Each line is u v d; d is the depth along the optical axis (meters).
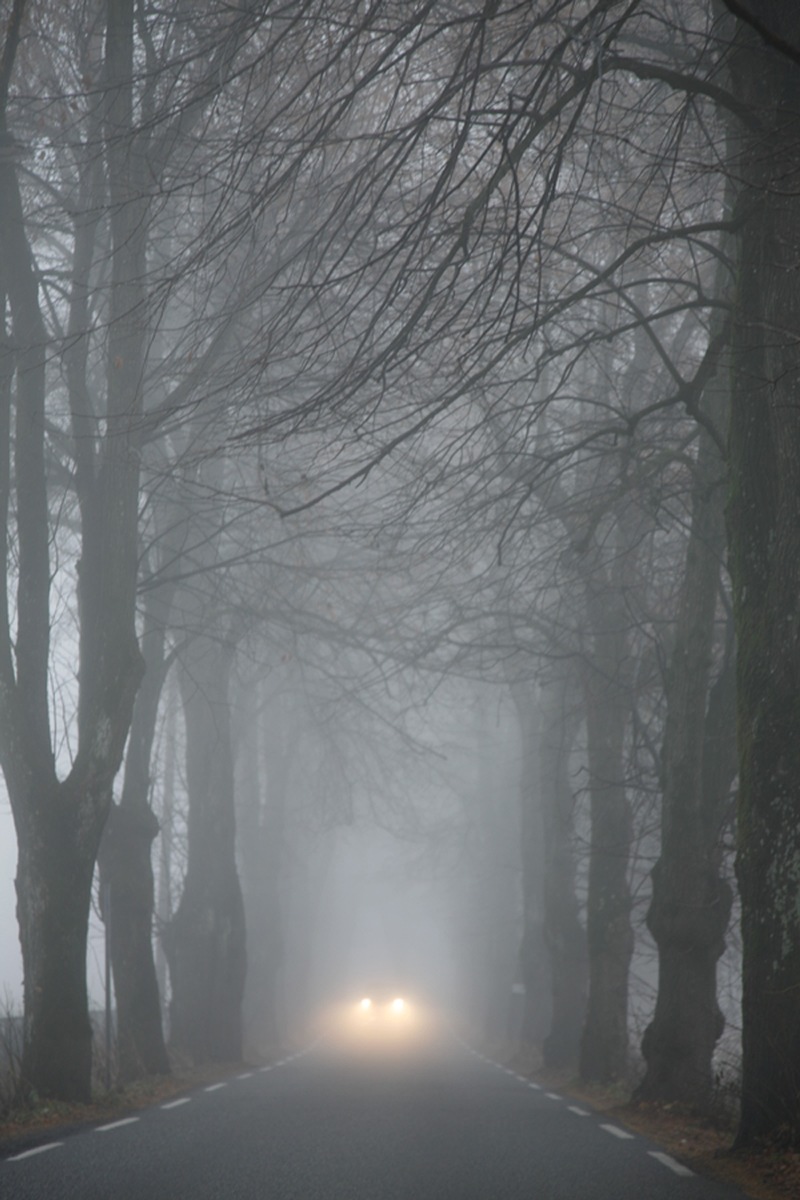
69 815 63.16
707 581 72.38
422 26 43.03
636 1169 39.38
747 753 46.84
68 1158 39.59
